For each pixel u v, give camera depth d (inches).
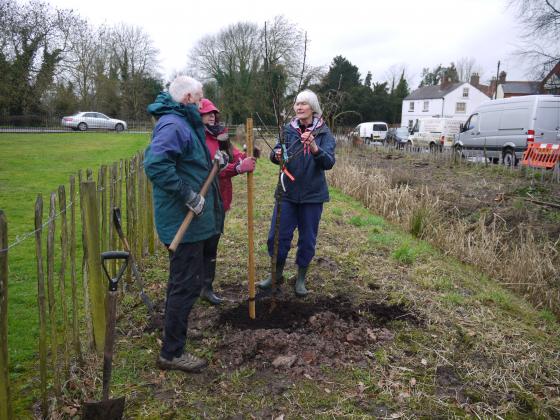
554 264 240.2
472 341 137.6
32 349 121.2
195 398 105.0
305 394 108.3
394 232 274.2
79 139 836.6
